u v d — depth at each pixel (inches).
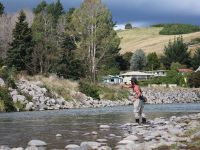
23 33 2807.6
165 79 4010.8
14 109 1631.4
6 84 1758.1
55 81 2208.4
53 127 860.0
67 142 613.6
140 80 4256.9
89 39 3090.6
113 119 1097.4
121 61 5275.6
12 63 2751.0
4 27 3624.5
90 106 2156.7
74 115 1301.7
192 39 7239.2
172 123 895.7
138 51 5438.0
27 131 776.9
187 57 5359.3
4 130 797.9
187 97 3403.1
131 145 550.9
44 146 572.4
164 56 5497.1
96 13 3127.5
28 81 2026.3
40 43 2844.5
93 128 832.3
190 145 546.6
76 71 2955.2
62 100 2003.0
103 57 3238.2
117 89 2679.6
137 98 924.0
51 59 2849.4
